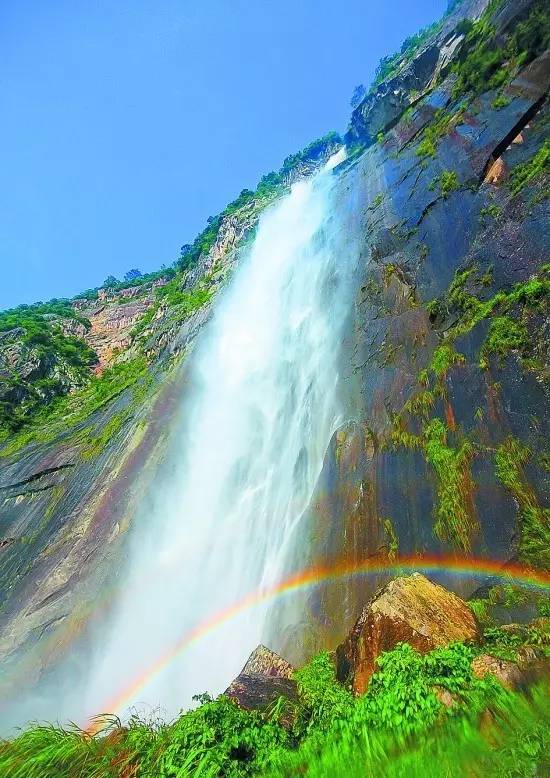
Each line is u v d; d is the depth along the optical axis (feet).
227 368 81.97
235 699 20.22
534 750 13.08
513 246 38.09
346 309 58.23
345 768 14.42
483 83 59.82
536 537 25.68
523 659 17.40
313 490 44.75
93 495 78.18
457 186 50.37
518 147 45.73
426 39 123.24
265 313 85.81
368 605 22.93
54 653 56.13
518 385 31.01
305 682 22.48
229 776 14.53
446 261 45.21
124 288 255.09
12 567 75.77
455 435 33.30
